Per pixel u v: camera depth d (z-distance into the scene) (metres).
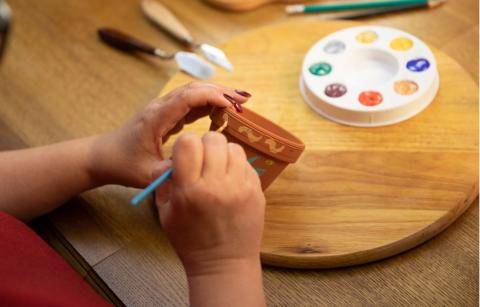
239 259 0.53
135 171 0.68
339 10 0.94
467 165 0.69
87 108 0.84
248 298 0.52
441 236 0.66
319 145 0.73
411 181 0.68
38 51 0.94
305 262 0.63
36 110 0.85
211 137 0.50
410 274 0.63
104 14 0.98
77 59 0.92
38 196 0.70
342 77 0.77
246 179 0.51
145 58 0.91
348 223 0.65
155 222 0.70
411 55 0.78
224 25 0.94
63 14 0.99
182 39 0.90
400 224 0.64
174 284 0.64
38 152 0.71
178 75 0.83
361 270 0.64
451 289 0.61
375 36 0.82
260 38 0.87
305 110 0.77
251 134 0.59
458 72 0.78
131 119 0.69
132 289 0.64
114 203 0.73
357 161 0.71
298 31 0.87
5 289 0.50
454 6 0.91
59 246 0.70
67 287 0.56
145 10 0.95
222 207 0.50
